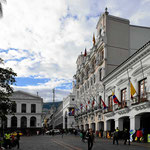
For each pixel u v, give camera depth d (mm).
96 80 37250
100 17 35781
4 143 16734
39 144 21750
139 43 35438
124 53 34281
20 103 62125
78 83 52125
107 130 31078
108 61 33031
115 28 34531
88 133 13820
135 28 35875
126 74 25266
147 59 20766
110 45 33594
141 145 17500
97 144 19141
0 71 14422
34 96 63375
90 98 41312
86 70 45906
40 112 62938
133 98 22125
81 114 45875
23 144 22141
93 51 38469
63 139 30156
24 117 61844
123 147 16094
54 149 16281
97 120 35531
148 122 21922
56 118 116250
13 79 14859
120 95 27031
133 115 22750
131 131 22594
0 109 14617
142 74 21562
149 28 36656
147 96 20016
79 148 16484
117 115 27031
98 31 37125
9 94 15227
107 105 31312
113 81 29297
